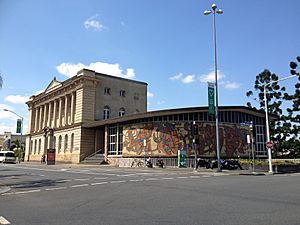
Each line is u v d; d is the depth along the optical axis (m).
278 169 32.09
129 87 58.28
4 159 57.75
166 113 37.50
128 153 41.25
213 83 29.27
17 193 12.97
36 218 7.67
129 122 42.94
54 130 60.12
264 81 54.56
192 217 7.57
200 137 37.56
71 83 54.53
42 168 35.62
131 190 13.29
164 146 37.56
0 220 7.47
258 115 44.47
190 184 16.00
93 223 7.00
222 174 25.58
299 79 50.50
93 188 14.27
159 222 7.05
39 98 69.38
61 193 12.64
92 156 49.56
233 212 8.20
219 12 29.38
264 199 10.51
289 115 52.31
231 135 40.25
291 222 7.02
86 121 50.94
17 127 59.62
